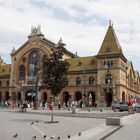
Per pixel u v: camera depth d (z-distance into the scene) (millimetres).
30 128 31906
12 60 121562
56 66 40812
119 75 97688
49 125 35812
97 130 26359
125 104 68188
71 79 108062
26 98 115938
